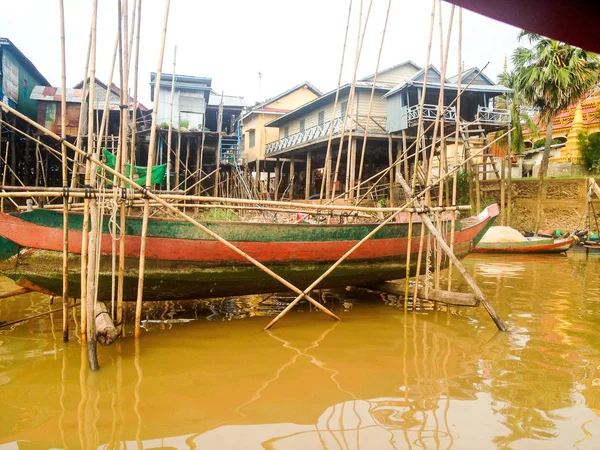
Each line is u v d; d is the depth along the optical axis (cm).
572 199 2202
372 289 921
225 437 355
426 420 385
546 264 1513
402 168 2439
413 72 2428
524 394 439
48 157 2475
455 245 924
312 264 753
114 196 553
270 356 546
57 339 595
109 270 629
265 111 3095
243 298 875
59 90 2383
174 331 646
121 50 593
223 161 2608
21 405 407
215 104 2856
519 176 2803
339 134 2169
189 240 661
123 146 585
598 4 158
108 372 489
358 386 457
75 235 611
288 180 3409
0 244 590
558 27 170
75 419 382
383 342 605
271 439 353
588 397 433
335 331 658
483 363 526
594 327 684
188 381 466
